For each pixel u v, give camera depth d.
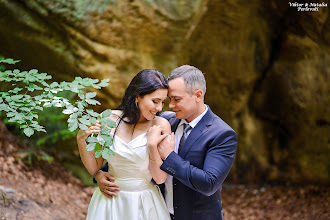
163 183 2.91
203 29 5.65
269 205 5.68
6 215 3.82
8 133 5.48
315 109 6.05
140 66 5.44
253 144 6.36
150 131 2.64
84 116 2.46
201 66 5.86
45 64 5.43
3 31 5.39
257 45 6.04
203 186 2.48
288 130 6.27
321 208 5.46
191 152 2.68
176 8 5.46
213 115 2.83
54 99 2.60
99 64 5.34
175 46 5.54
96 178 2.79
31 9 5.33
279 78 6.16
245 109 6.30
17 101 2.66
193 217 2.71
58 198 4.73
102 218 2.73
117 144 2.67
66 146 5.66
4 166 4.81
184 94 2.65
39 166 5.26
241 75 6.03
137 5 5.32
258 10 5.80
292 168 6.27
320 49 5.97
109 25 5.31
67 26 5.29
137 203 2.69
